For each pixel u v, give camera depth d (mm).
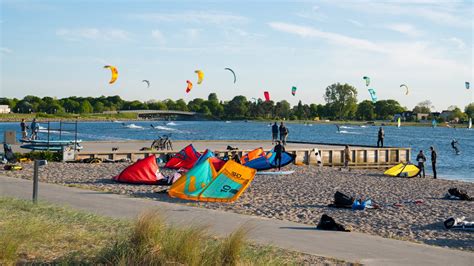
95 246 10273
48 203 16203
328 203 19750
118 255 9094
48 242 10438
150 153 36969
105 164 31750
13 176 24656
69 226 12234
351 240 12625
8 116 196250
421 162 33219
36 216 13031
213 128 160750
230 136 107812
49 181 23438
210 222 14336
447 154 67438
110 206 16531
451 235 14633
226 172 19828
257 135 114000
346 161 39375
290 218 16453
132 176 23312
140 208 16328
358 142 98562
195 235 9500
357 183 27438
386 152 48688
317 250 11453
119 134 104188
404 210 18734
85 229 12031
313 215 17109
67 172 26906
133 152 36344
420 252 11523
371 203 19234
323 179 28609
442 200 21797
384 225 15820
